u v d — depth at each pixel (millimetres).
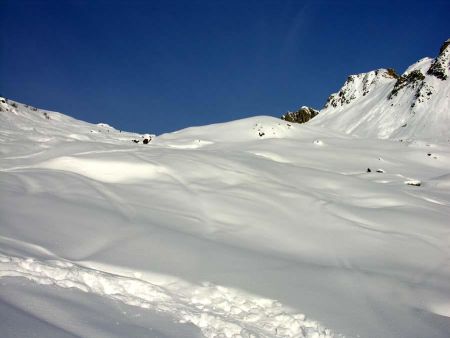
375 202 14000
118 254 7125
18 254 6215
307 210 11812
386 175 27062
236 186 13344
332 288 7062
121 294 5559
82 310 4656
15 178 12016
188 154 17344
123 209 10258
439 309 6883
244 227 10016
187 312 5422
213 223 10047
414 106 92688
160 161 15141
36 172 13039
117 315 4820
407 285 7602
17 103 49438
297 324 5703
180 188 12648
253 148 40375
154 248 7590
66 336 3770
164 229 8844
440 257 9531
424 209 13453
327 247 9383
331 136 60125
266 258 7965
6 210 8852
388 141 55281
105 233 8125
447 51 101750
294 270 7559
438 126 83250
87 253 7031
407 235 10719
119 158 15000
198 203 11438
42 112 52312
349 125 104812
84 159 14500
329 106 131750
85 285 5512
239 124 58969
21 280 5129
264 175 15375
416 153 46094
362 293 7062
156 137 49031
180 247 7789
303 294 6660
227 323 5293
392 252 9516
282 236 9719
